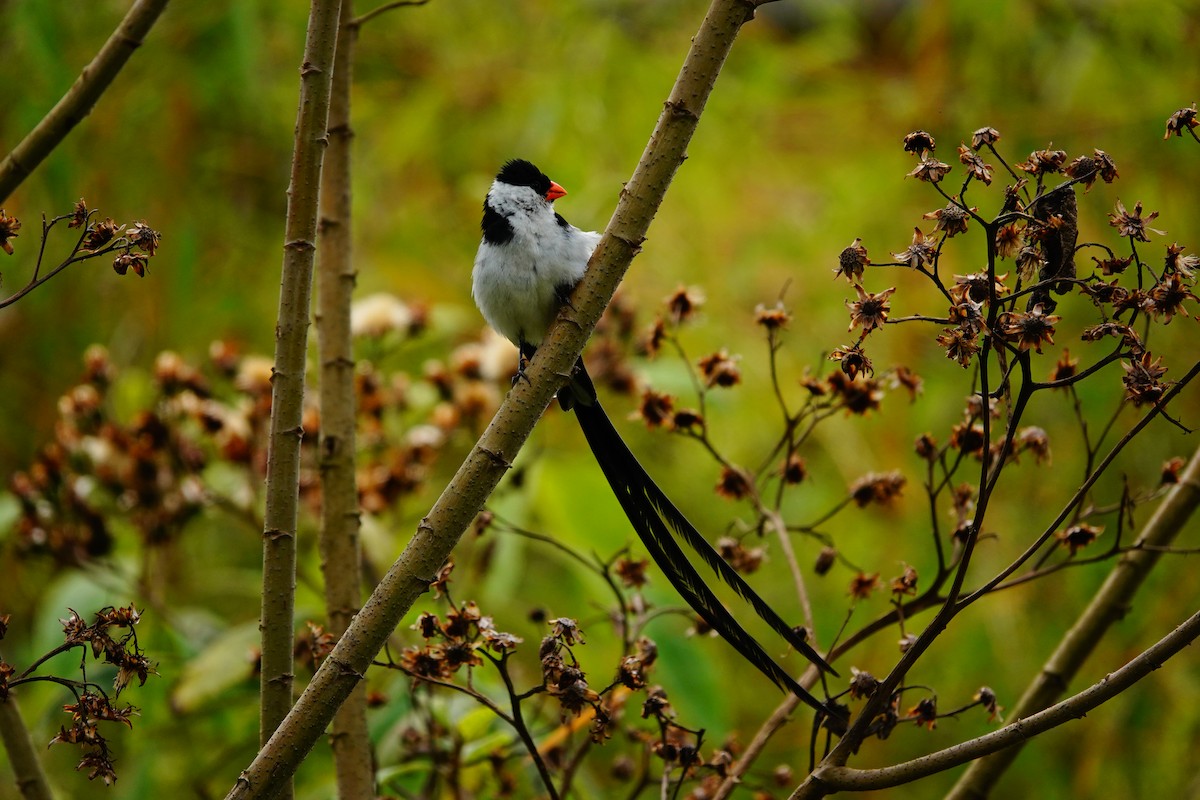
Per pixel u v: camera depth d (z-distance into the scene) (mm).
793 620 10852
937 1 11125
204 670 6789
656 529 5207
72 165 9688
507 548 8227
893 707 4586
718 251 10992
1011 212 4012
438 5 11805
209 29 10148
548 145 11047
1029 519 10000
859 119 11633
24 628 9836
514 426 4441
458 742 6070
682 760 4816
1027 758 9766
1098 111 10492
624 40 11211
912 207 10820
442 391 8234
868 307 4008
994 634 9711
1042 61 10852
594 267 4547
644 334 8086
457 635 4723
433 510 4402
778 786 5875
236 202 11039
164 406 7688
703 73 4465
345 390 5621
